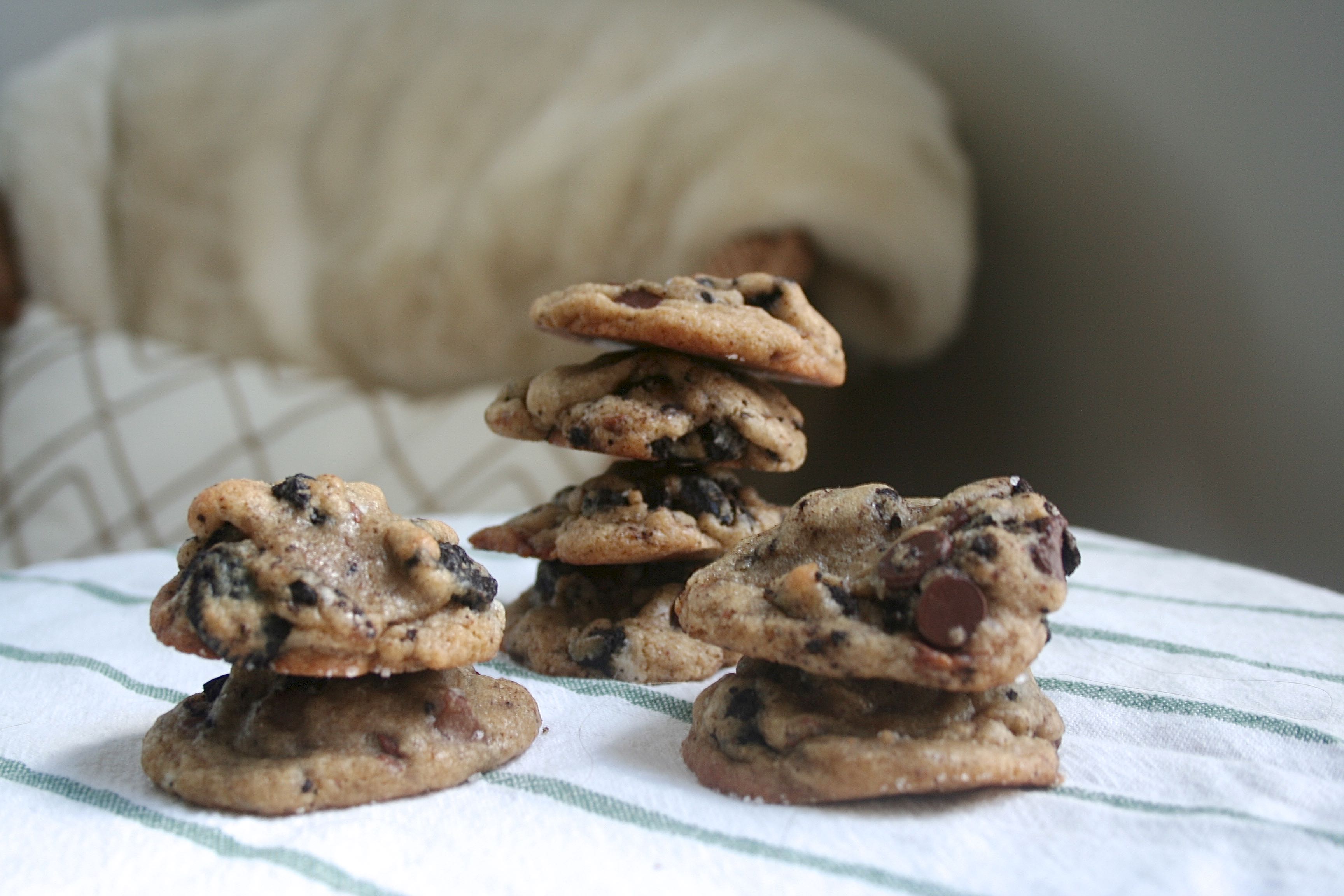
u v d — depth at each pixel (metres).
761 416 0.39
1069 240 0.76
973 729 0.33
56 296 0.91
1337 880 0.30
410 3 0.92
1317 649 0.41
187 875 0.30
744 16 0.87
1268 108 0.62
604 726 0.36
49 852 0.31
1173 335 0.70
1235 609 0.44
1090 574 0.48
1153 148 0.69
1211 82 0.65
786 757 0.33
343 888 0.30
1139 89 0.69
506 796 0.33
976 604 0.32
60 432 0.81
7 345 0.89
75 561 0.51
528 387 0.41
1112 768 0.34
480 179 0.87
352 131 0.91
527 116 0.89
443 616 0.33
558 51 0.89
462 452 0.83
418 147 0.89
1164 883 0.30
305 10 0.94
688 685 0.39
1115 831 0.31
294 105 0.92
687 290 0.39
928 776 0.32
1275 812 0.32
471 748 0.34
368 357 0.89
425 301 0.87
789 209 0.72
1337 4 0.58
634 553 0.39
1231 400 0.67
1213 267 0.67
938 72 0.84
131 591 0.46
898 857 0.31
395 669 0.33
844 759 0.32
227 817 0.32
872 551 0.34
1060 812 0.32
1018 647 0.32
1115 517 0.75
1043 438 0.79
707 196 0.75
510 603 0.44
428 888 0.30
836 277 0.78
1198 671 0.39
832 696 0.34
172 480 0.80
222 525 0.33
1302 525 0.63
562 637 0.40
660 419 0.39
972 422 0.84
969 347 0.84
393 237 0.88
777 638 0.33
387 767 0.33
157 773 0.33
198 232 0.91
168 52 0.93
